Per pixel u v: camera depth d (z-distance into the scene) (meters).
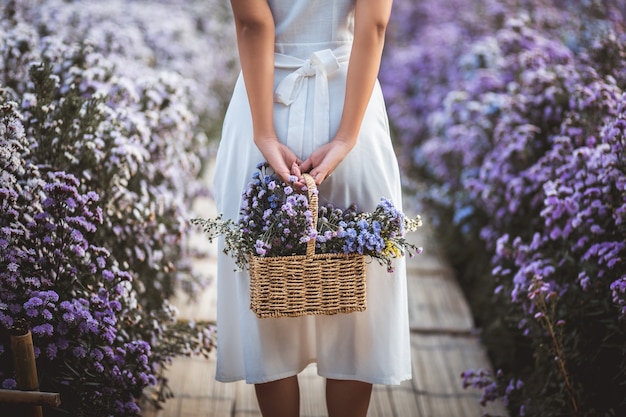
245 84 1.95
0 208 2.09
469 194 3.82
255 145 2.02
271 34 1.92
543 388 2.58
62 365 2.22
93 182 2.62
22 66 2.91
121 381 2.23
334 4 1.99
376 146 2.05
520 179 3.08
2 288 2.06
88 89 2.86
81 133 2.58
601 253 2.38
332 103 2.01
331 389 2.17
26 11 3.75
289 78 1.99
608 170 2.47
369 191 2.04
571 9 4.40
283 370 2.09
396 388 2.86
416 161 4.91
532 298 2.40
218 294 2.14
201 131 4.61
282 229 1.87
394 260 2.04
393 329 2.07
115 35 3.83
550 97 3.15
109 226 2.57
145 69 3.56
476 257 3.76
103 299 2.27
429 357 3.10
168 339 2.67
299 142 1.99
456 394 2.85
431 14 6.22
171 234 2.94
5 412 1.95
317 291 1.89
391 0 1.93
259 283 1.88
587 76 3.11
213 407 2.69
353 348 2.09
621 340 2.41
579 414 2.38
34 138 2.51
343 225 1.90
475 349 3.18
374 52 1.91
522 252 2.78
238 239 1.92
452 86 4.92
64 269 2.24
